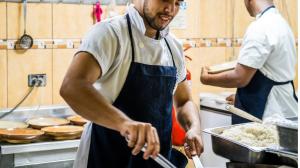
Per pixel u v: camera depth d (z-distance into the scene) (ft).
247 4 7.86
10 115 8.36
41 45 8.72
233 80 7.41
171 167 3.58
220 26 10.65
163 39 4.80
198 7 10.16
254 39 7.23
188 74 8.81
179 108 5.20
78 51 4.05
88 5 9.00
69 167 7.32
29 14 8.56
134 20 4.45
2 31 8.41
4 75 8.52
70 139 7.27
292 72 7.70
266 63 7.41
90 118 3.68
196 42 10.27
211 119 9.78
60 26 8.84
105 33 4.19
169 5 4.19
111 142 4.52
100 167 4.60
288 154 3.99
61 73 8.94
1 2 8.34
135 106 4.47
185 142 4.61
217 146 4.82
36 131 7.30
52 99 8.93
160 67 4.60
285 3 10.93
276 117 5.08
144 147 3.41
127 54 4.40
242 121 7.45
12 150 6.73
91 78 3.95
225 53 10.75
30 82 8.70
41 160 7.10
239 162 4.51
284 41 7.42
